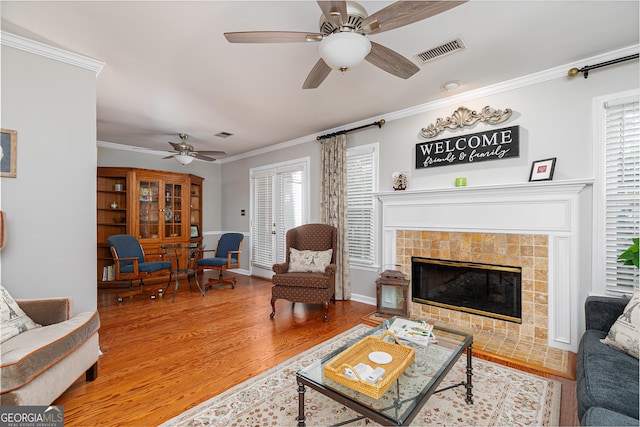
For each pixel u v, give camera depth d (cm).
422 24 202
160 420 171
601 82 242
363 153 409
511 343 269
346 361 167
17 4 180
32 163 223
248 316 350
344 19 155
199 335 293
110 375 219
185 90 309
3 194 212
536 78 272
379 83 292
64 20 197
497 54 240
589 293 244
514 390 200
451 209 318
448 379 214
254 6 185
